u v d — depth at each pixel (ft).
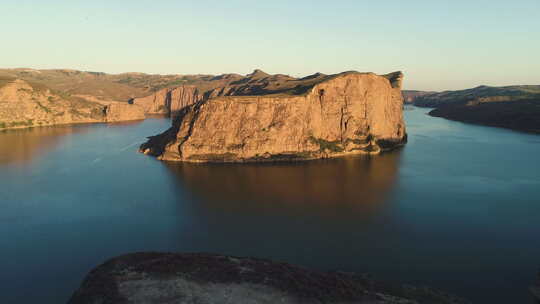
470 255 238.48
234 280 149.48
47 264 225.56
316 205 336.08
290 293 141.38
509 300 189.78
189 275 152.76
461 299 184.24
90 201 342.44
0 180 412.16
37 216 303.48
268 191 380.99
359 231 276.21
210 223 290.56
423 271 217.97
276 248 247.50
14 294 194.80
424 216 307.78
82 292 144.05
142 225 285.84
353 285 159.84
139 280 147.84
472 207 330.95
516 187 398.62
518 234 271.28
